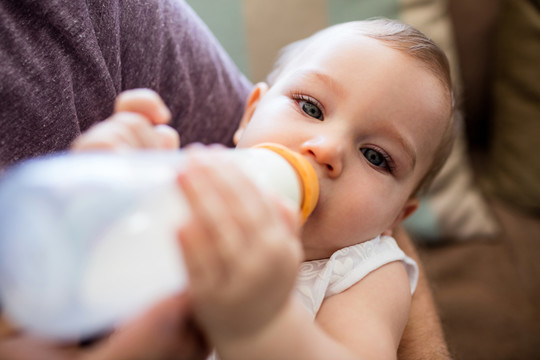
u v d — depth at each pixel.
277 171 0.48
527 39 1.46
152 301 0.35
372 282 0.65
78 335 0.34
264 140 0.63
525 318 1.26
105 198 0.32
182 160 0.37
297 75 0.69
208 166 0.34
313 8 1.34
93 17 0.56
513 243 1.42
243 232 0.33
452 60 1.42
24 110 0.46
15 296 0.30
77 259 0.30
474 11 1.58
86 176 0.32
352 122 0.64
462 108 1.51
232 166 0.35
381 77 0.66
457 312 1.26
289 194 0.48
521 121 1.49
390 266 0.69
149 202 0.33
